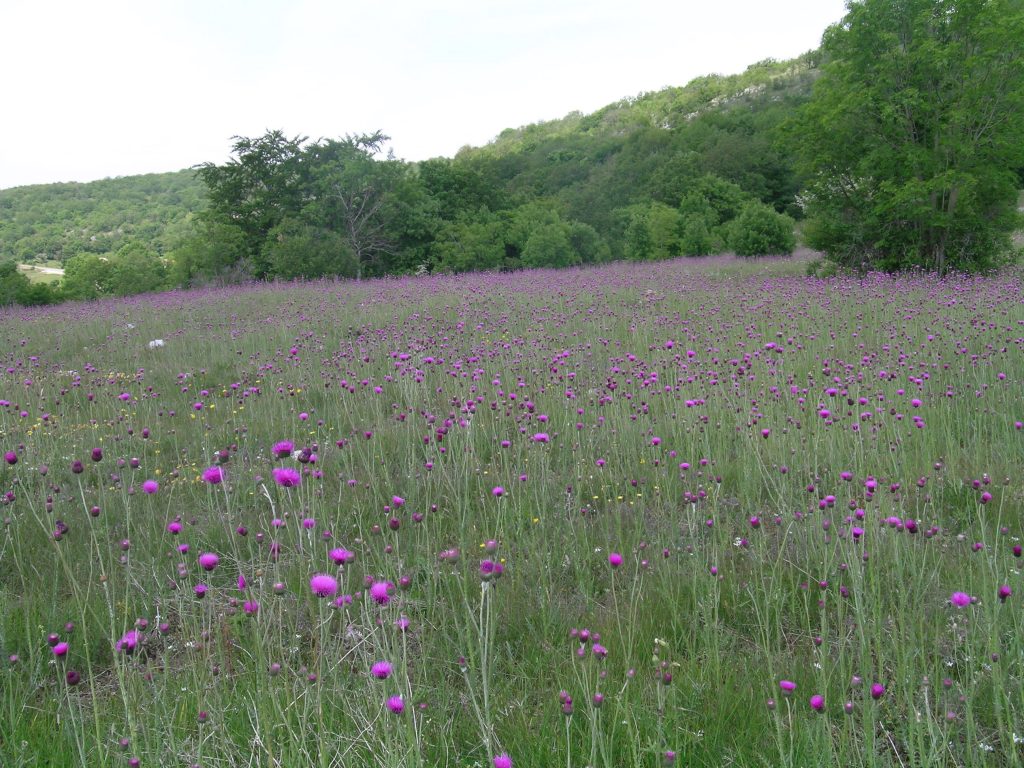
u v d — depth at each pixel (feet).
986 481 14.99
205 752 9.16
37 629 12.16
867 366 24.64
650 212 163.02
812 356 28.55
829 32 64.69
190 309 59.98
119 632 12.25
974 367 24.31
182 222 323.57
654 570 13.70
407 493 17.53
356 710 9.54
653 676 10.19
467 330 40.34
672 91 469.57
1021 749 8.87
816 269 70.23
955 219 61.62
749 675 10.44
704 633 11.19
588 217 194.18
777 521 14.75
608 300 50.44
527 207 150.92
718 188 195.52
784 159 218.59
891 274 62.28
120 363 38.04
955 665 10.62
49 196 357.00
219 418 25.96
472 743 9.43
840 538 12.15
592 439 20.47
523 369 29.01
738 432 19.53
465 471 15.99
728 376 24.14
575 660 10.48
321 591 8.59
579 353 30.94
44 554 15.19
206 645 10.67
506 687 10.47
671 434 21.04
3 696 10.12
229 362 36.55
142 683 10.43
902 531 12.48
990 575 11.72
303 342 38.78
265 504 17.85
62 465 21.02
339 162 128.36
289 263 111.96
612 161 285.23
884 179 64.23
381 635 11.27
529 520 15.96
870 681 9.55
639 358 30.35
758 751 8.84
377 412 22.41
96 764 8.95
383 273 132.05
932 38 59.72
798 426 19.92
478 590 13.24
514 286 63.93
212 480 12.21
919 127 64.03
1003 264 64.23
